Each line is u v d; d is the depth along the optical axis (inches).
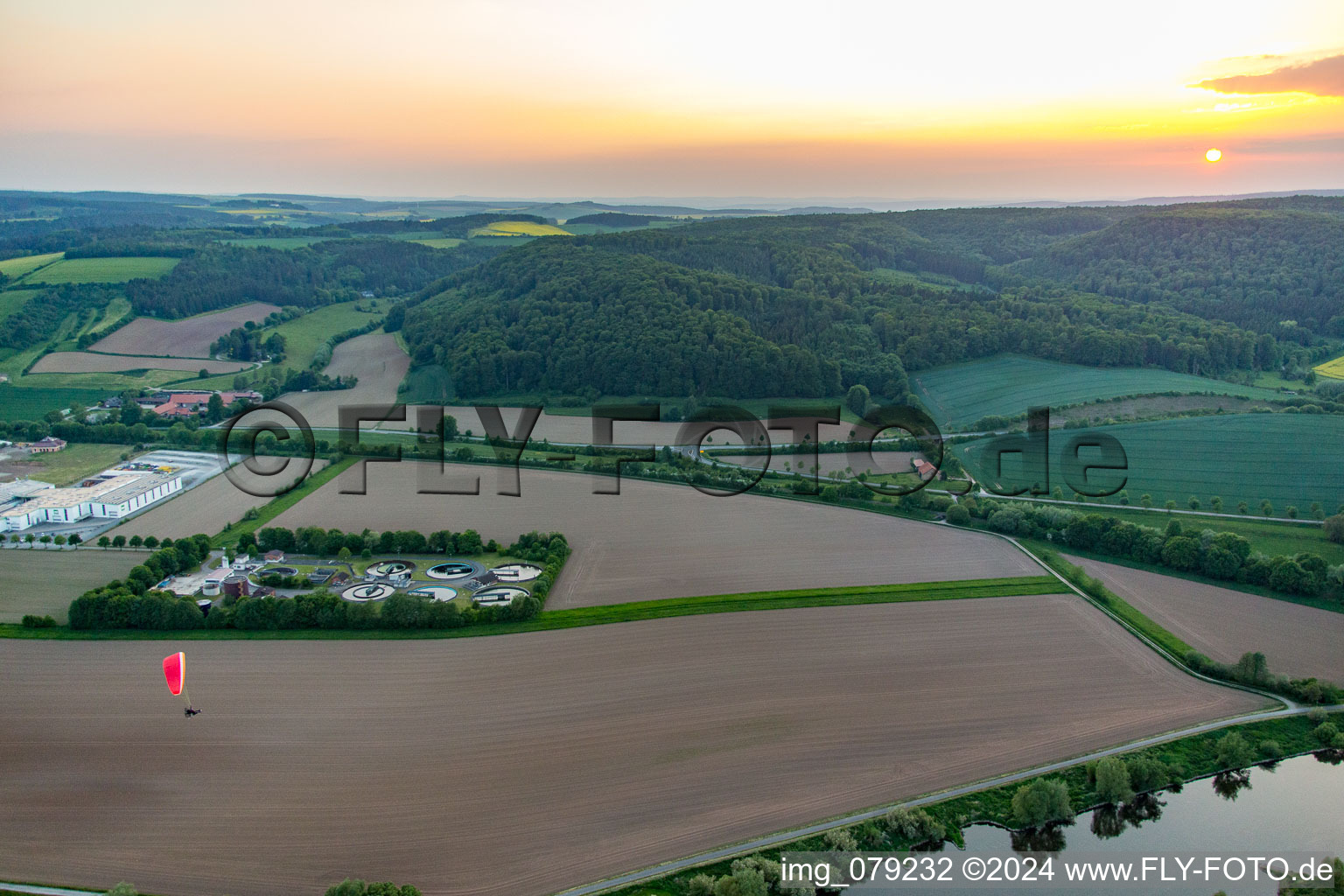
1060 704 3528.5
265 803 2898.6
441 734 3287.4
